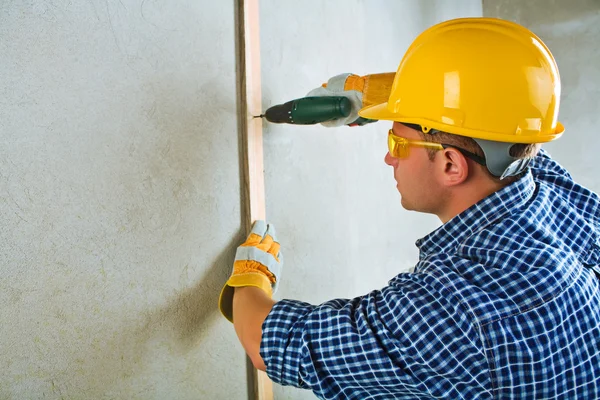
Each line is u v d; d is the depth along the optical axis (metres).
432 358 0.81
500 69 0.88
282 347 0.89
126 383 1.13
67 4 0.98
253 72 1.44
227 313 1.24
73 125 1.00
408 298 0.83
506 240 0.86
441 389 0.83
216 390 1.38
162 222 1.20
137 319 1.14
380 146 2.30
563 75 3.48
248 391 1.50
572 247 0.95
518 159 0.89
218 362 1.39
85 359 1.04
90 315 1.04
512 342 0.78
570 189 1.11
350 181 2.05
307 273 1.79
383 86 1.31
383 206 2.35
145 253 1.16
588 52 3.38
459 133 0.89
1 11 0.88
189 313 1.28
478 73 0.88
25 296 0.93
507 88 0.87
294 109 1.31
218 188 1.36
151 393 1.19
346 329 0.85
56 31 0.96
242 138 1.43
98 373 1.06
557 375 0.80
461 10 3.25
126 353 1.12
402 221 2.56
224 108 1.36
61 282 0.99
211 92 1.32
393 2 2.39
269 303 1.06
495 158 0.89
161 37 1.17
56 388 0.98
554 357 0.80
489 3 3.66
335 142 1.93
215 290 1.36
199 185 1.30
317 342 0.86
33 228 0.94
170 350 1.23
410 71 0.97
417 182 0.99
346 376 0.87
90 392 1.05
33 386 0.95
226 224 1.39
